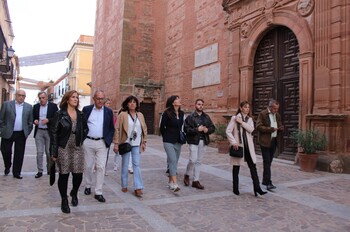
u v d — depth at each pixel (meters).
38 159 6.33
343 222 4.03
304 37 9.00
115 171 7.41
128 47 19.64
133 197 5.04
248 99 11.48
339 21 8.05
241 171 7.61
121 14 20.05
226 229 3.72
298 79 9.58
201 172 7.41
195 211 4.39
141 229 3.62
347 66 7.93
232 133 5.49
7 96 25.89
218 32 13.82
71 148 4.23
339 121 7.86
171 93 18.75
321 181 6.59
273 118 6.08
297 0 9.34
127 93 19.47
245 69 11.64
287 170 7.89
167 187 5.84
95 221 3.83
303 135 7.88
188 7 16.88
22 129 6.23
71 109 4.30
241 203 4.86
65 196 4.16
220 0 13.73
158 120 20.11
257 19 11.05
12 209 4.16
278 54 10.48
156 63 20.25
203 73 14.98
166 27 19.88
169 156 5.54
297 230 3.73
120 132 5.28
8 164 6.44
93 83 30.14
